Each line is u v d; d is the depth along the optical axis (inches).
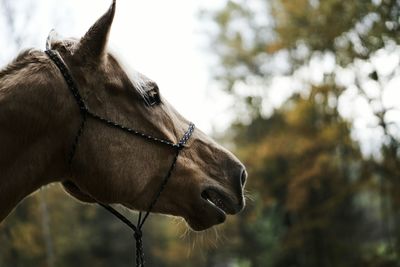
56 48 135.2
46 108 127.3
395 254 720.3
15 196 127.6
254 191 879.1
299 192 787.4
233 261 1232.2
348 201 974.4
